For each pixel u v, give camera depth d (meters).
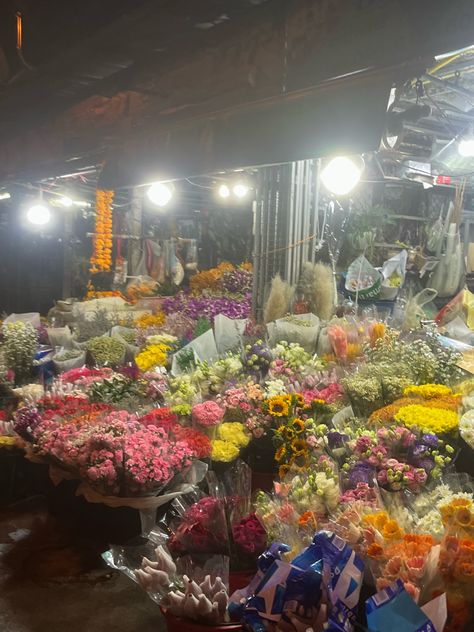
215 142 4.35
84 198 11.45
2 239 13.26
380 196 8.06
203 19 3.94
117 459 3.23
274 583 1.92
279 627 1.90
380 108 3.17
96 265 10.07
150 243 11.08
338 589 1.92
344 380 3.67
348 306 5.20
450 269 6.80
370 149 3.25
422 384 3.76
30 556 3.43
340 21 3.33
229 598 2.36
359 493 2.56
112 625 2.83
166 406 4.08
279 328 4.71
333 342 4.43
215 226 11.97
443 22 2.84
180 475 3.43
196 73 4.35
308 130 3.59
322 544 2.00
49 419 3.83
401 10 3.02
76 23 4.48
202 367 4.32
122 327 6.53
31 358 5.44
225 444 3.69
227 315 6.95
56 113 6.13
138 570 2.52
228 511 2.81
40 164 6.77
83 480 3.46
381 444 2.87
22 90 5.19
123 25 3.89
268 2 3.71
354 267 5.46
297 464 3.21
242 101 4.01
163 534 3.06
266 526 2.60
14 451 4.16
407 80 3.04
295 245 5.51
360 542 2.24
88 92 5.11
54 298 12.84
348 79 3.30
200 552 2.66
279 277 5.26
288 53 3.65
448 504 2.25
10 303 13.16
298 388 4.00
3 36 5.00
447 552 1.96
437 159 7.09
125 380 4.34
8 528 3.80
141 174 5.16
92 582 3.18
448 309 5.04
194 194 12.04
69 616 2.89
